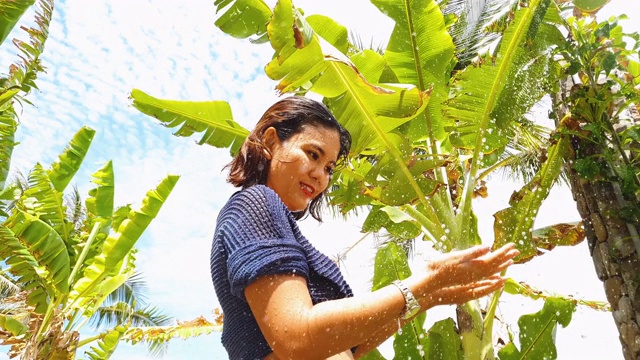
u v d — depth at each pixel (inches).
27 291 323.0
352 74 159.6
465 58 191.5
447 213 186.9
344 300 43.5
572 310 171.8
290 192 53.3
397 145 179.8
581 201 171.8
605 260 161.6
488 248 46.2
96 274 323.6
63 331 304.5
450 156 186.4
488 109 178.4
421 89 195.5
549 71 176.1
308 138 53.5
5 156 265.1
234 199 49.3
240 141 199.9
